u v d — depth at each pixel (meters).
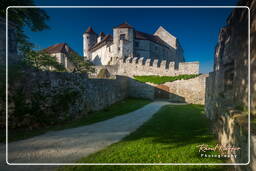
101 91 14.67
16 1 10.94
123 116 10.40
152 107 15.35
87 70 27.25
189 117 9.75
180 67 25.00
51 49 36.44
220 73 6.39
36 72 8.26
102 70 26.94
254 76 3.59
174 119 9.04
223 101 5.22
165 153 4.22
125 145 4.86
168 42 46.81
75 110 10.08
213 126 6.67
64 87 9.63
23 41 13.01
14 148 4.70
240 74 4.52
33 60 14.26
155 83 26.00
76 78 10.73
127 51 33.47
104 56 39.50
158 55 41.00
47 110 8.30
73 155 4.20
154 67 26.53
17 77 7.38
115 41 34.31
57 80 9.24
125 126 7.55
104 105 15.16
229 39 5.59
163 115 10.47
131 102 20.08
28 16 12.69
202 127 7.06
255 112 3.48
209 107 9.24
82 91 11.16
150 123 7.96
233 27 5.20
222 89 5.94
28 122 7.35
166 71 25.70
